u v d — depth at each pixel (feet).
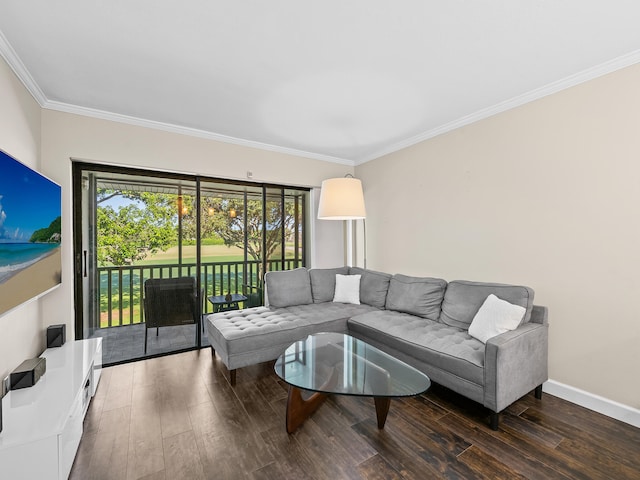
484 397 6.33
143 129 10.06
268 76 7.40
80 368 6.64
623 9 5.22
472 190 9.86
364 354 7.32
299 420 6.44
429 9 5.21
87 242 9.69
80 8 5.13
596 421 6.62
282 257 13.84
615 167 6.83
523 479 4.98
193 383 8.40
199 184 11.66
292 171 13.50
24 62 6.70
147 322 10.64
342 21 5.50
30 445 4.32
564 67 7.07
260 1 5.00
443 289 9.74
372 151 13.70
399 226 12.73
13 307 5.53
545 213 8.05
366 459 5.44
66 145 8.80
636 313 6.57
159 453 5.61
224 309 12.21
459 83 7.77
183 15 5.32
